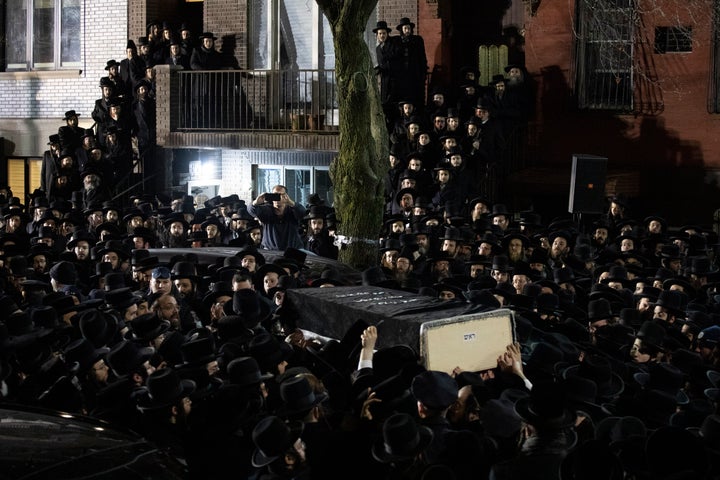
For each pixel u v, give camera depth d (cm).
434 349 790
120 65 2253
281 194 1420
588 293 1195
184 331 1007
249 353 771
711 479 570
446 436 582
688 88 2034
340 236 1314
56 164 2211
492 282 1111
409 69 2008
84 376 796
